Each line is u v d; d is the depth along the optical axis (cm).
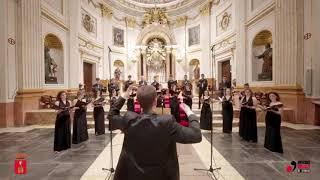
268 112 601
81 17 1493
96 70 1723
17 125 921
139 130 165
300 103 902
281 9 960
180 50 2067
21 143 673
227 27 1525
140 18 2142
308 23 876
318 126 859
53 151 595
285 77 958
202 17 1852
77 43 1398
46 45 1166
